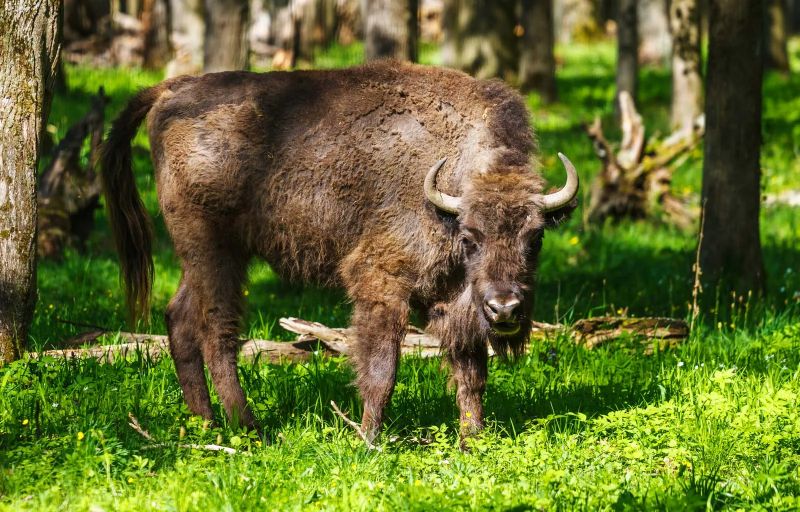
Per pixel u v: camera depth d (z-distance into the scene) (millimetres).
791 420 13758
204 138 15352
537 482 11984
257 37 73500
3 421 13836
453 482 12078
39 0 15984
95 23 60875
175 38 60781
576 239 28359
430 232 14523
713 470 12695
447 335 14836
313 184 15078
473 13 58344
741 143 23047
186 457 13031
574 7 94250
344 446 13453
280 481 12188
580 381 17312
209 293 15508
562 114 53750
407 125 14914
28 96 16078
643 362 18312
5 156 16016
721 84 23000
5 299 16156
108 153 16312
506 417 15453
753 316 21719
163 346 18594
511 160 14586
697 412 14453
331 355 18828
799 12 111250
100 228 30219
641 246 29906
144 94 16250
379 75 15367
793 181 39500
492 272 13641
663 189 33344
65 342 19203
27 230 16281
